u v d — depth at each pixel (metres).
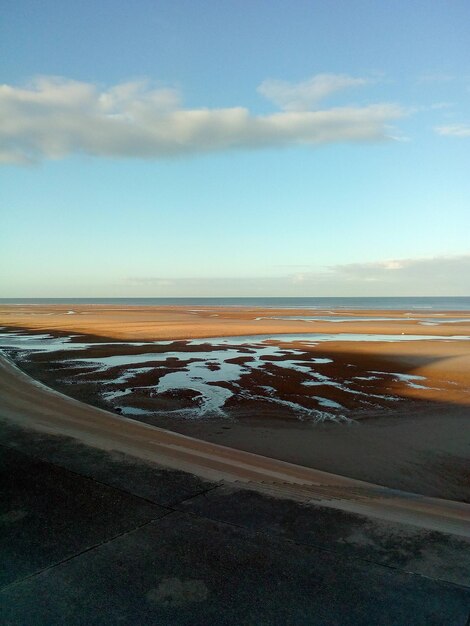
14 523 4.04
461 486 6.57
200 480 5.13
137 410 10.53
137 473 5.28
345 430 9.26
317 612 2.92
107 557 3.51
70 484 4.91
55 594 3.08
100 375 14.91
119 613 2.90
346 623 2.83
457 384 14.10
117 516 4.19
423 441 8.63
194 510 4.34
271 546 3.70
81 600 3.02
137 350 21.75
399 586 3.19
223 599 3.04
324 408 11.02
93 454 5.94
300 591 3.12
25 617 2.86
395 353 21.00
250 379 14.41
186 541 3.76
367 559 3.53
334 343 25.25
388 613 2.92
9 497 4.57
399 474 6.95
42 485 4.88
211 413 10.37
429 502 5.37
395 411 10.84
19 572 3.32
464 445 8.44
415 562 3.49
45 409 8.78
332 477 6.03
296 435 8.85
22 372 14.79
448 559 3.55
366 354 20.62
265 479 5.32
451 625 2.81
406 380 14.67
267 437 8.66
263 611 2.93
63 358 18.94
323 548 3.69
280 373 15.54
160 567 3.39
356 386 13.62
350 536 3.90
